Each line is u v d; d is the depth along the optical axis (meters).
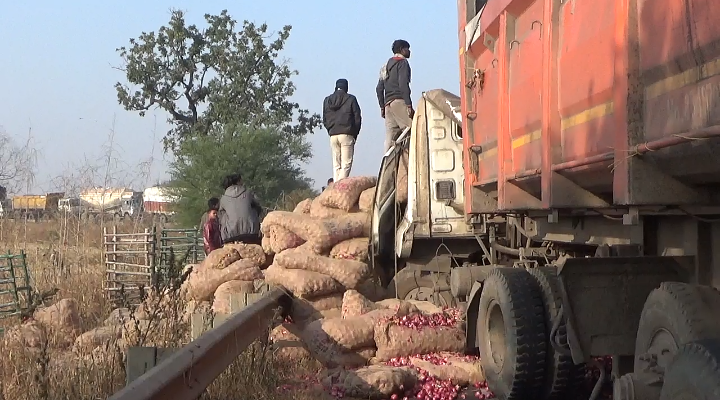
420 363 8.09
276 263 10.30
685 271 5.17
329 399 7.32
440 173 11.58
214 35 50.66
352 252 11.01
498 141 8.10
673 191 4.53
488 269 9.11
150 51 50.00
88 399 6.15
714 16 3.65
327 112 17.53
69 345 8.86
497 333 7.56
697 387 3.74
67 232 13.80
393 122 14.37
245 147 31.17
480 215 9.90
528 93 7.02
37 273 12.54
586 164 5.37
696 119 3.88
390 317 8.66
